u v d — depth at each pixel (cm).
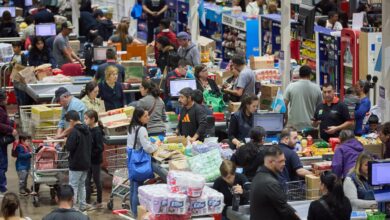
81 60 2745
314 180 1455
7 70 2652
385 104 1897
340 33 2383
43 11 3014
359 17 2411
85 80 2297
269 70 2266
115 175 1806
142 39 3397
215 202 1402
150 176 1655
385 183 1328
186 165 1556
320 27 2556
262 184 1252
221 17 2978
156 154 1662
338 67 2400
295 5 2831
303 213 1371
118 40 2677
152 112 1867
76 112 1750
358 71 2281
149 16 3222
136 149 1655
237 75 2042
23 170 1877
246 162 1506
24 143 1881
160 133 1872
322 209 1248
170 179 1403
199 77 2064
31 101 2392
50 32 2906
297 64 2523
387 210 1352
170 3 3369
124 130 1861
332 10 2811
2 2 3747
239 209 1405
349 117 1784
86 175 1778
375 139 1686
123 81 2255
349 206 1261
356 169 1416
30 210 1805
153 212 1378
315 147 1681
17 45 2659
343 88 2361
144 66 2392
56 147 1834
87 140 1753
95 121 1784
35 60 2550
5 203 1296
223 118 1947
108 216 1762
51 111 1941
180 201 1377
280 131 1722
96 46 2556
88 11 3206
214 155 1562
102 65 2186
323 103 1805
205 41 2705
